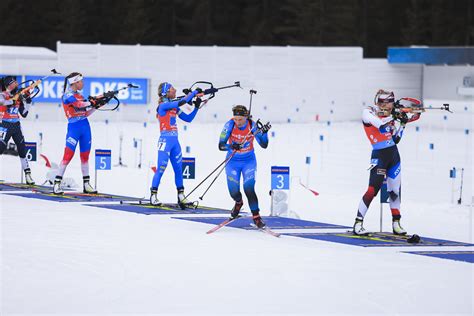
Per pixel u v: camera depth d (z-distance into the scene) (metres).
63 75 121.75
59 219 41.16
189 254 33.41
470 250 36.44
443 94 133.00
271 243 36.56
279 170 44.84
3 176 58.75
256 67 128.25
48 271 29.78
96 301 25.89
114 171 64.25
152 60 124.88
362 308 25.89
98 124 116.19
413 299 27.16
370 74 133.62
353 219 45.91
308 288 28.14
